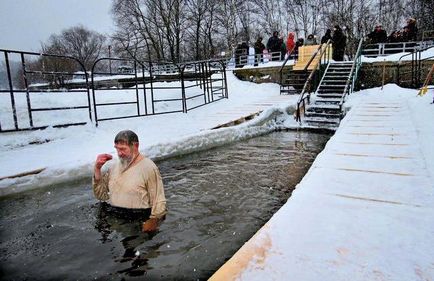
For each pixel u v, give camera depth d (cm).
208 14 3884
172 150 657
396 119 758
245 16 4028
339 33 1591
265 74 1689
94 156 562
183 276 256
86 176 508
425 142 515
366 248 221
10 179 446
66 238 317
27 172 465
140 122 910
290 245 226
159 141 651
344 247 222
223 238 321
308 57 1492
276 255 213
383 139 566
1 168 494
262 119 990
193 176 538
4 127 720
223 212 388
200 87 1432
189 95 1325
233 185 493
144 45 4028
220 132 795
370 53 1870
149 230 333
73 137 733
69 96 993
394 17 3781
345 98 1168
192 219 366
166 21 3772
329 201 305
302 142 840
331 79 1333
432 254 212
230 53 3378
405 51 1653
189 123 905
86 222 351
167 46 4106
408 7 3678
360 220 263
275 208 403
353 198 311
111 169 372
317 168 413
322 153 490
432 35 2989
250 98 1362
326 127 1002
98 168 363
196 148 714
